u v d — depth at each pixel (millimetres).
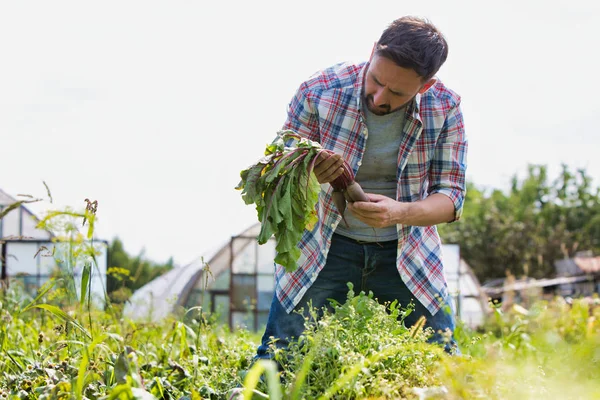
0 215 3422
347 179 3215
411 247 3588
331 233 3533
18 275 4930
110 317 4969
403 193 3568
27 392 2912
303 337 2820
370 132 3469
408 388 2488
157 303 12820
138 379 2371
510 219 22953
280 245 3123
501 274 22156
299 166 3102
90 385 2744
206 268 3791
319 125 3510
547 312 5000
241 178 3172
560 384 2594
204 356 3799
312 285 3570
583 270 16828
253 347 4012
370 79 3090
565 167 30250
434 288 3637
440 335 3619
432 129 3488
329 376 2605
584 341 3861
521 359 3885
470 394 2305
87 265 3381
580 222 28062
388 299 3652
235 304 14047
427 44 2965
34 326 4723
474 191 30672
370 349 2748
